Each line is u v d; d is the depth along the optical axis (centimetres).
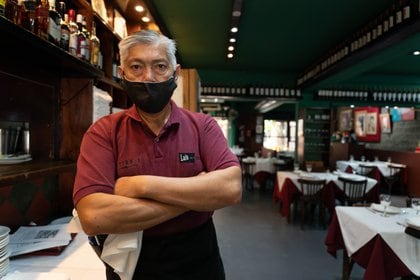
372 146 912
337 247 270
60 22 144
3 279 103
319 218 459
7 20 91
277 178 512
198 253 87
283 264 300
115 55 228
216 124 98
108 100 207
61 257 134
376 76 705
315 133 731
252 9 353
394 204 564
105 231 74
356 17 370
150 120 87
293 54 550
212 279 90
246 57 576
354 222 240
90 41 175
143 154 84
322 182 426
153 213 76
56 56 133
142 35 84
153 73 83
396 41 342
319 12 359
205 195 80
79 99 181
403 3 307
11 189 151
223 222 441
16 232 150
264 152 1018
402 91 710
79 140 180
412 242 206
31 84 157
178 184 78
